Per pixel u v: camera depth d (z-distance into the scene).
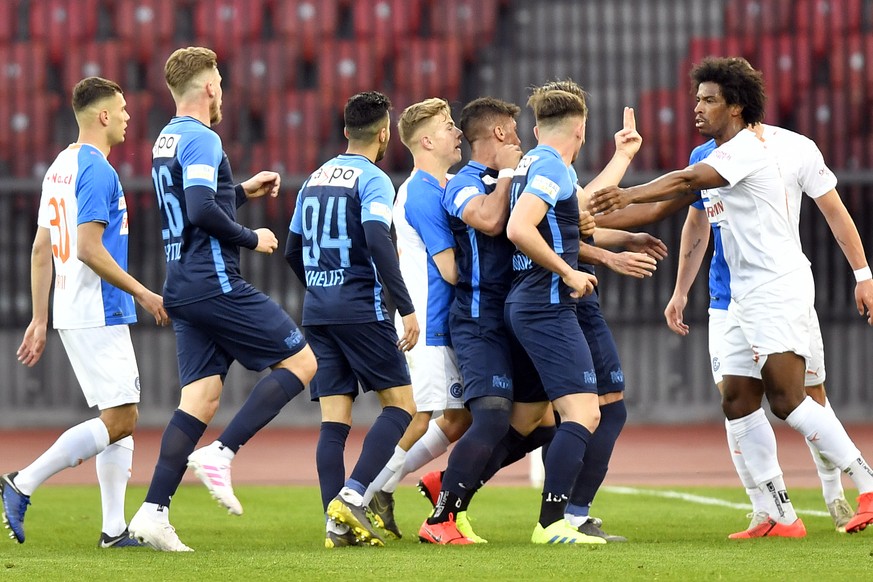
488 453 18.12
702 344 47.69
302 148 51.50
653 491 28.73
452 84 53.03
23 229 48.12
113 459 18.58
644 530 20.56
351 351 18.00
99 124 18.55
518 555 15.66
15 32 53.50
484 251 18.42
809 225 47.25
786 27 52.22
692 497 27.20
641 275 18.83
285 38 53.34
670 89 51.84
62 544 19.00
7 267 47.88
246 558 15.55
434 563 14.78
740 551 15.92
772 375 18.11
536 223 17.06
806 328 18.14
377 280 18.00
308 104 52.22
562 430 17.56
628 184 47.81
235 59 53.12
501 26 53.59
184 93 17.53
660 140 51.22
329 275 17.94
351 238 17.80
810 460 35.84
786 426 45.69
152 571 14.16
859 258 19.23
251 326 17.17
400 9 53.84
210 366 17.64
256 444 42.97
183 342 17.70
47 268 19.53
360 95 18.23
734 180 17.80
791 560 14.84
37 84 52.56
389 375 18.02
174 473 16.98
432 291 19.66
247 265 47.84
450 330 18.84
